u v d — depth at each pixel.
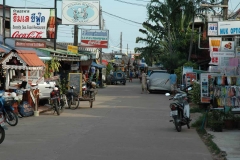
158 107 21.61
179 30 40.03
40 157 8.95
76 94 20.91
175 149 10.18
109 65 59.28
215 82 14.61
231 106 13.88
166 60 40.34
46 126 14.09
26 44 21.19
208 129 13.39
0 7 26.88
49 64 23.98
